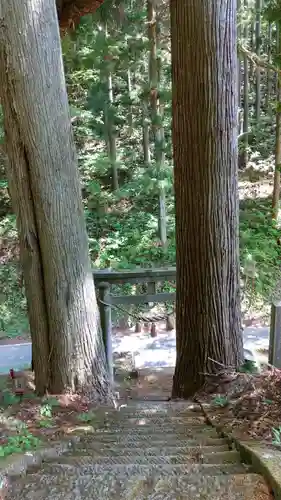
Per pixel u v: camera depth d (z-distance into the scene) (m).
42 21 3.19
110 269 4.97
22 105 3.23
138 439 2.72
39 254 3.60
